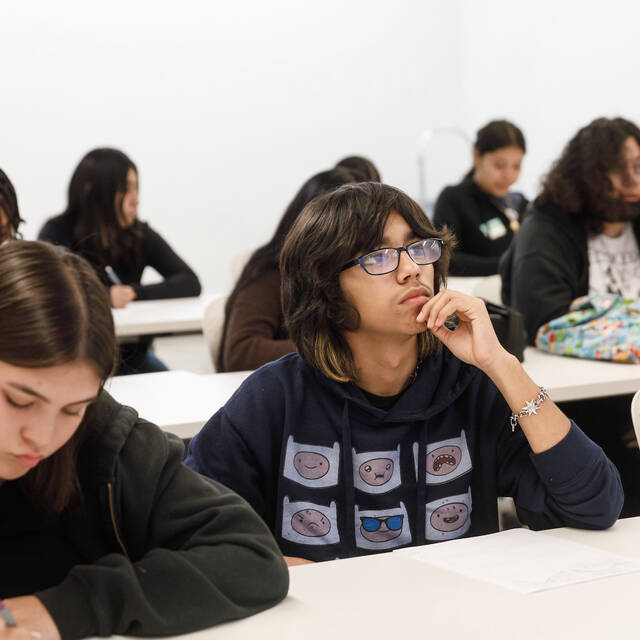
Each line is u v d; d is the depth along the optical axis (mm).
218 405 2059
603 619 973
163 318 3281
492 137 4438
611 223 2689
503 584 1080
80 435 1037
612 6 5504
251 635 964
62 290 869
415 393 1430
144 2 6168
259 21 6406
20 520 1048
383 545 1448
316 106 6609
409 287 1351
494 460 1471
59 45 6043
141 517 1094
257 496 1457
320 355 1409
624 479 2545
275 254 2463
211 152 6418
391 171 6867
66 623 932
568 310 2590
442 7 6840
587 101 5824
